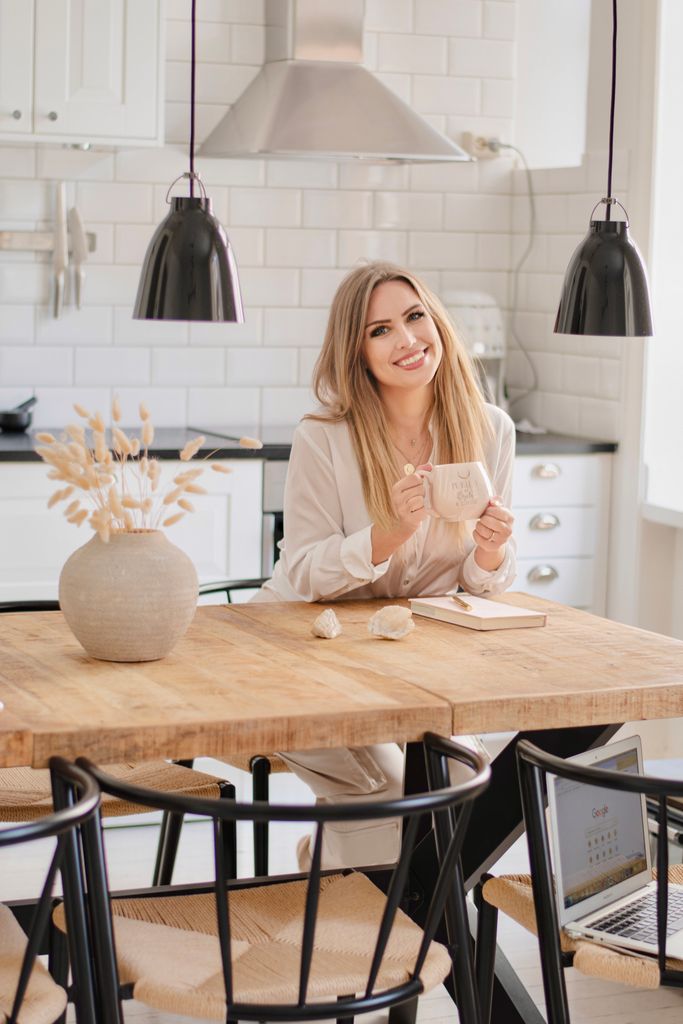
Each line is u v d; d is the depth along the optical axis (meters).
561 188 4.90
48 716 2.00
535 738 2.50
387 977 1.94
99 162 4.72
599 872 2.20
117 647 2.32
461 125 5.11
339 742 2.05
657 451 4.58
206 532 4.25
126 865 3.68
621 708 2.23
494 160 5.17
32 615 2.72
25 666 2.30
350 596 3.05
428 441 3.06
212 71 4.76
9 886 3.48
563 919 2.11
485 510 2.87
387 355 2.93
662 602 4.63
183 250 2.81
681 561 4.60
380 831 2.85
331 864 2.89
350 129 4.44
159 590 2.31
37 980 1.90
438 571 3.06
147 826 4.02
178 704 2.08
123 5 4.27
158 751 1.97
